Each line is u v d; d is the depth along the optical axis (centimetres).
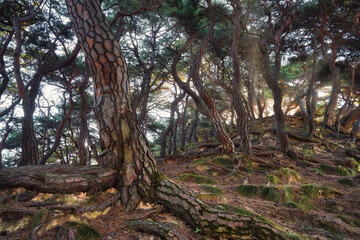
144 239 243
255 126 1596
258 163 780
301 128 1476
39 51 1225
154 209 307
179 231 256
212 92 1733
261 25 1030
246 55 1162
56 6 1027
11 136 1784
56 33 1095
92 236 234
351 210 454
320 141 1205
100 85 335
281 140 932
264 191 483
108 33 318
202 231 265
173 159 965
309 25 1163
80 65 1362
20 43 705
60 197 321
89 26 307
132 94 1264
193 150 1138
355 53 1471
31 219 251
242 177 623
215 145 1084
